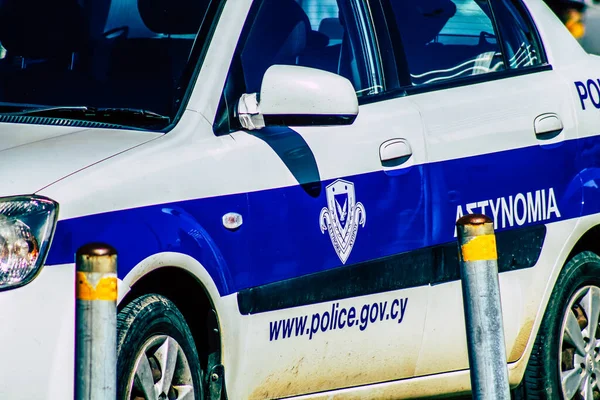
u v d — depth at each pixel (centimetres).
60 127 1080
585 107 1468
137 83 1144
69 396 945
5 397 923
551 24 1509
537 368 1424
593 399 1480
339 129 1220
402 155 1264
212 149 1105
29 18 1204
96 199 993
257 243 1123
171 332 1062
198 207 1075
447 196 1303
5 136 1041
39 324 940
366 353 1239
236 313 1105
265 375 1148
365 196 1227
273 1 1226
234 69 1159
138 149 1052
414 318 1279
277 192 1147
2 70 1184
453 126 1323
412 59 1339
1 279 936
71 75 1166
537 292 1395
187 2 1188
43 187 971
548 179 1405
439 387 1330
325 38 1264
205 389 1108
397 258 1252
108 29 1188
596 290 1486
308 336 1177
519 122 1390
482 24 1432
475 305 1029
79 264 884
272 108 1115
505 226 1360
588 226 1442
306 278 1166
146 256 1016
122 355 1000
